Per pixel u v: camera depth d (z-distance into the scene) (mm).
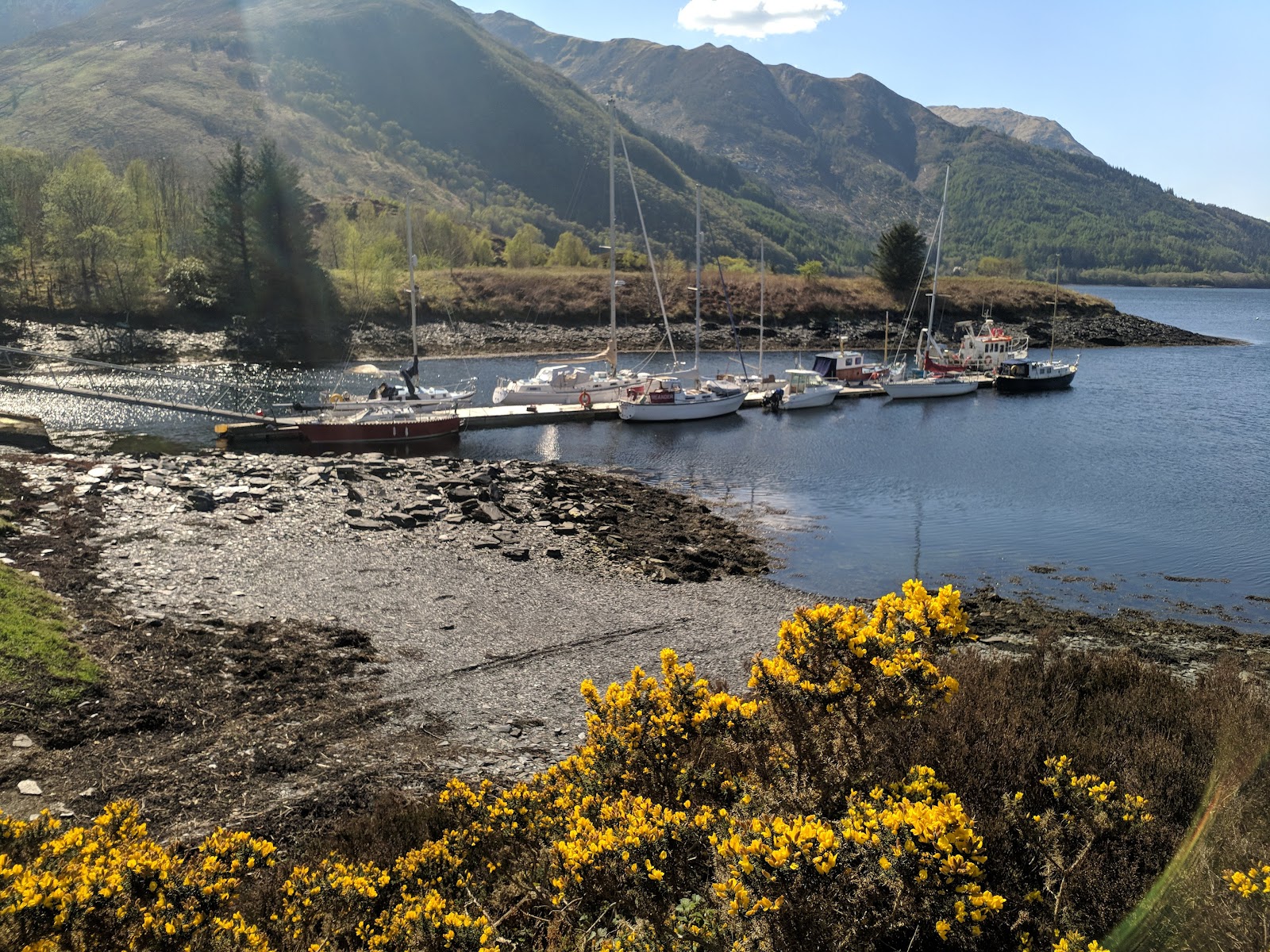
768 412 51594
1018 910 6133
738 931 5762
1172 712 10680
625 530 26703
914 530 28297
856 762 8125
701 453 40156
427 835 9039
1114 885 6121
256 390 55281
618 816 7273
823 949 5598
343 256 94375
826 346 87500
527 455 39562
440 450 40625
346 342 75188
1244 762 7164
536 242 124438
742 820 7414
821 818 7184
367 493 27219
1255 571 24391
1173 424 47969
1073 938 5379
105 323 69500
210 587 18531
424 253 102500
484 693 14867
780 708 8438
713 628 18969
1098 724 10211
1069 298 105875
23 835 7164
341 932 7125
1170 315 152875
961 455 40000
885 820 5953
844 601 21672
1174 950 5492
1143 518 29781
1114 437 44344
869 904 5805
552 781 9234
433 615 18531
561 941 6562
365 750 12461
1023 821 7145
